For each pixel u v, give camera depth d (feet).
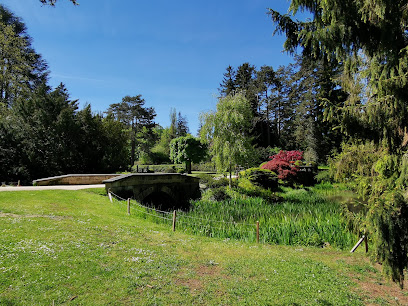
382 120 13.62
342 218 18.29
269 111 156.97
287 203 49.49
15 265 15.93
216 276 17.85
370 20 14.20
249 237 29.45
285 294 15.66
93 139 85.81
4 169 66.39
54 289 14.07
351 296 16.03
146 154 175.11
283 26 18.30
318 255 23.91
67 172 75.15
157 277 16.83
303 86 129.70
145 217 36.96
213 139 63.52
